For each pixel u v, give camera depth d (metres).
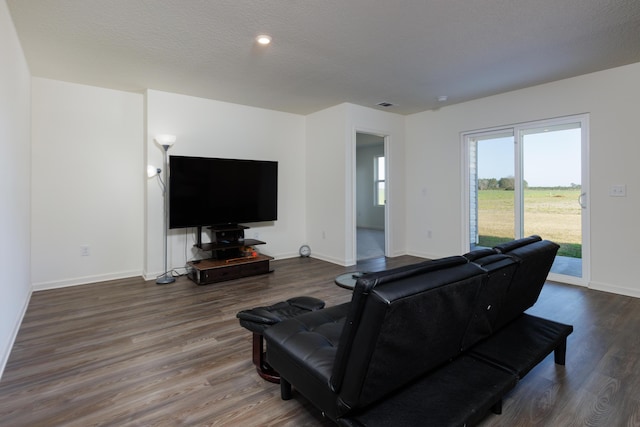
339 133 4.92
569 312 3.02
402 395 1.45
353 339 1.22
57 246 3.82
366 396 1.30
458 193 4.99
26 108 3.23
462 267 1.51
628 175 3.45
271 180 4.92
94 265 4.04
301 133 5.54
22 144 3.00
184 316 2.99
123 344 2.46
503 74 3.66
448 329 1.50
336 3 2.27
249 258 4.40
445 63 3.33
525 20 2.50
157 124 4.16
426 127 5.36
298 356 1.56
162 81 3.81
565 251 3.98
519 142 4.29
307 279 4.19
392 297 1.14
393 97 4.54
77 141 3.89
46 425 1.62
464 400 1.41
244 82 3.87
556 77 3.77
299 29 2.63
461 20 2.50
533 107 4.10
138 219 4.30
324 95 4.43
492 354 1.79
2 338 2.13
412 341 1.33
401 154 5.62
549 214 4.10
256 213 4.78
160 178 4.21
